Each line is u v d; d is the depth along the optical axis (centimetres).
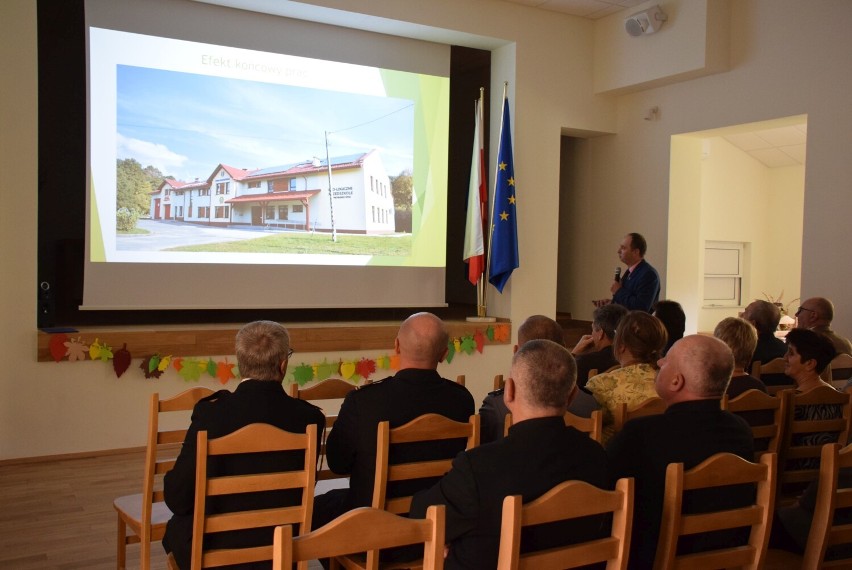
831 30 545
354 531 138
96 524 358
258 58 571
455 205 852
